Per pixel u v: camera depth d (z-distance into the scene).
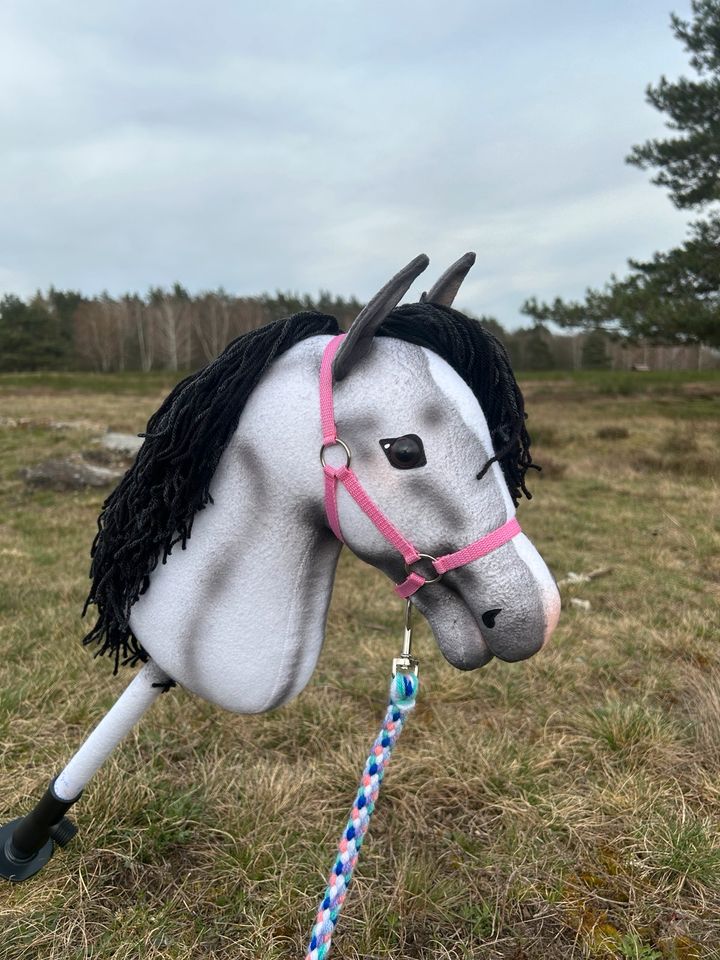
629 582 4.77
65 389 25.30
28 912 1.79
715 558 5.35
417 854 2.12
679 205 15.55
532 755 2.57
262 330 1.23
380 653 3.55
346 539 1.19
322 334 1.28
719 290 13.98
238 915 1.85
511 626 1.12
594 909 1.92
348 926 1.84
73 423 12.72
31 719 2.71
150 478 1.25
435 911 1.89
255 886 1.94
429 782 2.43
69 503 7.33
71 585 4.47
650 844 2.12
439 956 1.76
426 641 3.72
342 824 2.24
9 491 7.90
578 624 3.99
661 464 9.38
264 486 1.20
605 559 5.39
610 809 2.28
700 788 2.40
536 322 14.77
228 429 1.21
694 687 3.19
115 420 13.90
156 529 1.26
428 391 1.13
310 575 1.27
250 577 1.25
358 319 1.07
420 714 2.96
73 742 2.58
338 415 1.13
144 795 2.22
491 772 2.45
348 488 1.13
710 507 7.00
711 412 15.79
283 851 2.06
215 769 2.46
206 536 1.25
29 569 4.90
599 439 12.28
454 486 1.11
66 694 2.93
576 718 2.86
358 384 1.13
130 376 31.20
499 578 1.11
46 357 43.78
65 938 1.73
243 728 2.79
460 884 1.99
